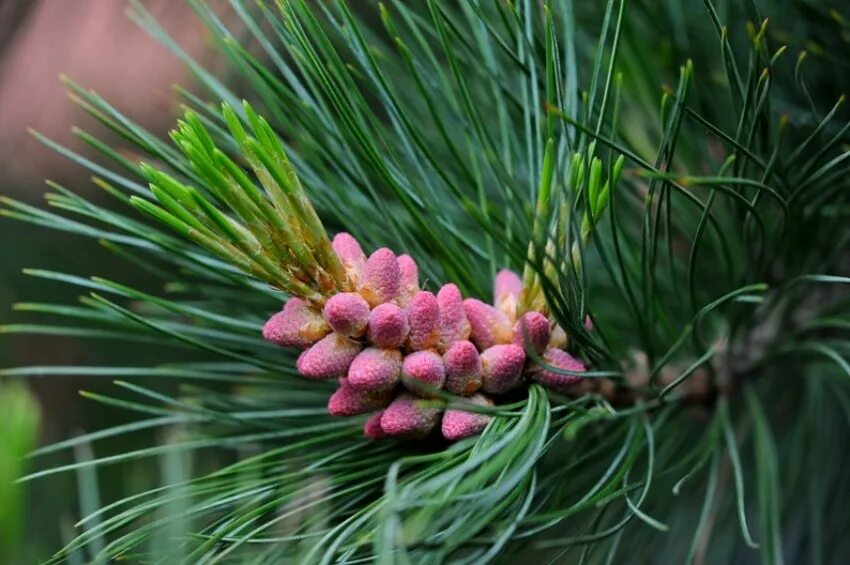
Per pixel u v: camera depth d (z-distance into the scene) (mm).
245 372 414
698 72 406
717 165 408
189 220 346
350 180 387
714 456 393
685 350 406
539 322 356
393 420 355
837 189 388
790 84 409
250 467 363
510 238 384
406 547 322
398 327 349
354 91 369
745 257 391
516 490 339
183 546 347
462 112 392
